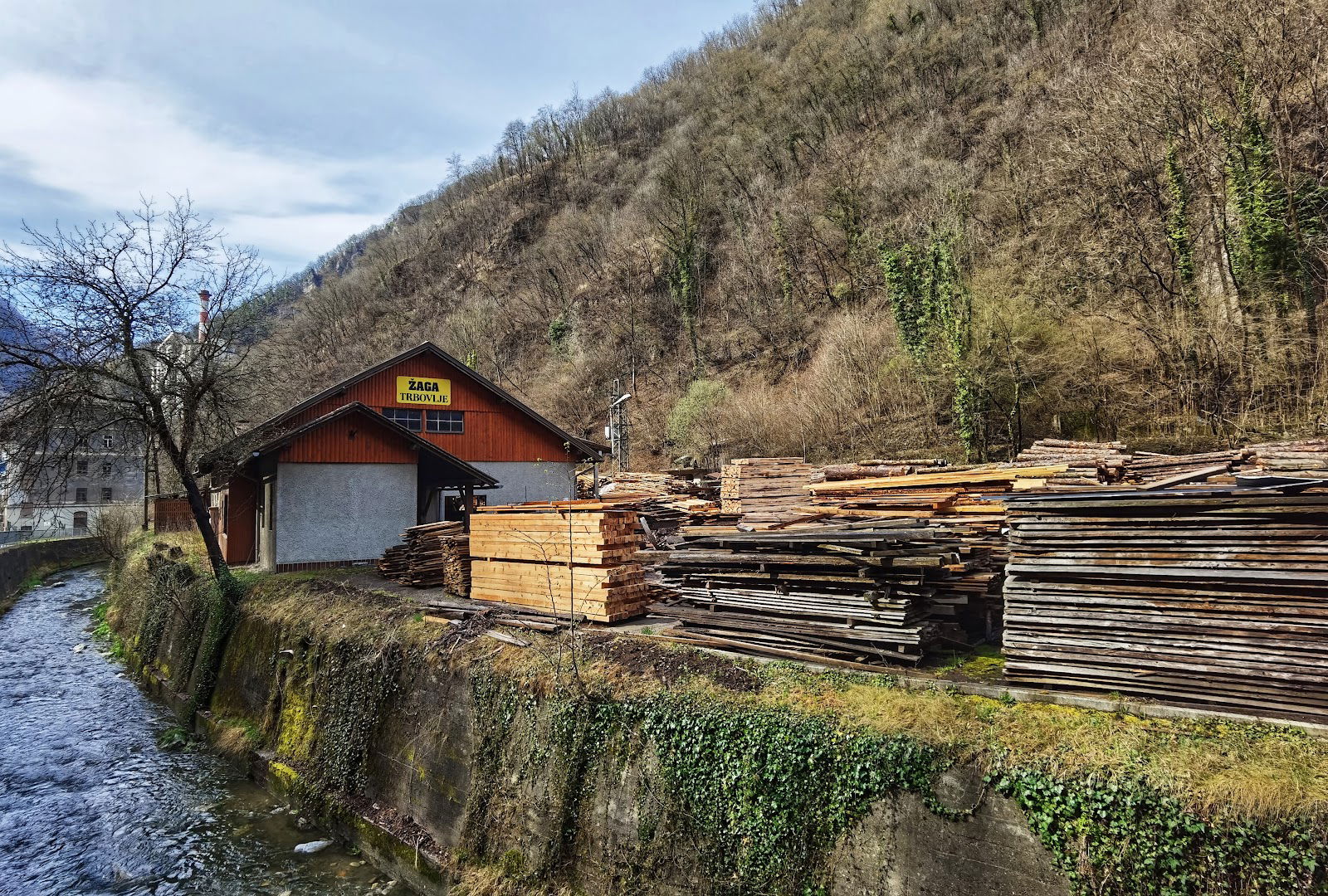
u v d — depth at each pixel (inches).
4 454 611.2
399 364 911.0
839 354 1216.8
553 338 2185.0
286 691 485.4
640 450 1572.3
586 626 397.4
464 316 2581.2
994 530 393.4
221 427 697.6
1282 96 865.5
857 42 2294.5
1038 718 224.4
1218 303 848.3
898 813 214.1
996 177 1412.4
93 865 367.6
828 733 236.8
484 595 494.0
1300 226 813.2
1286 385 769.6
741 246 1889.8
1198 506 230.8
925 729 224.4
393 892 334.6
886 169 1695.4
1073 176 1148.5
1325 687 206.1
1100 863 181.8
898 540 299.0
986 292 983.0
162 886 345.1
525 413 991.6
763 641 329.1
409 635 417.1
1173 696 227.8
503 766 322.0
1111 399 887.7
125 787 459.2
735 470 717.3
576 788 290.0
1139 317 890.7
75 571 1496.1
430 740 365.4
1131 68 1106.7
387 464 745.6
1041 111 1414.9
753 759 245.6
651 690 292.2
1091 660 242.5
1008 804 198.7
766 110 2402.8
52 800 442.6
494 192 3368.6
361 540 727.7
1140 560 237.8
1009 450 942.4
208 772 482.6
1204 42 950.4
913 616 291.4
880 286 1429.6
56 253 607.2
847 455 1096.2
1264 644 215.6
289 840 387.2
